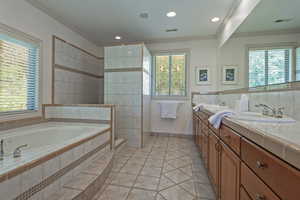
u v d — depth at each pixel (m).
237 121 1.05
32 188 1.10
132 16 2.68
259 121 1.10
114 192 1.59
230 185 1.09
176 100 3.79
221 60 3.15
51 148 1.39
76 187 1.39
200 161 2.37
